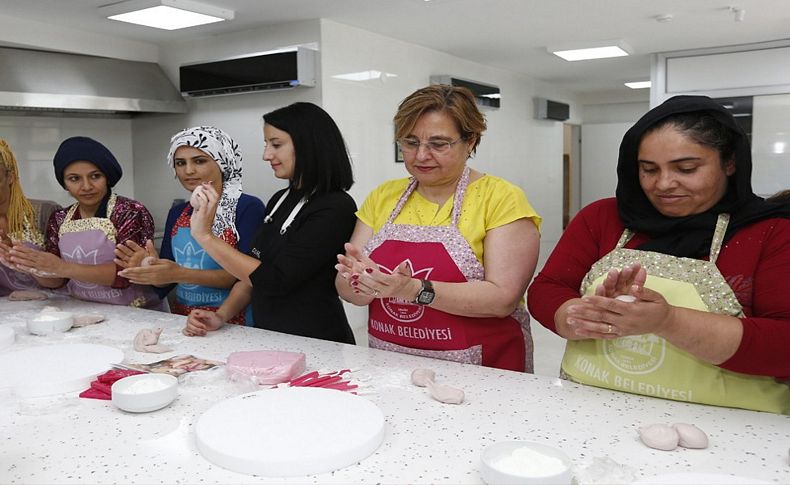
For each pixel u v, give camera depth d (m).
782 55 5.51
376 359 1.49
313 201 1.86
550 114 7.95
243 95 4.79
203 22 4.21
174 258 2.27
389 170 5.19
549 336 4.81
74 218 2.36
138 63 4.98
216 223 2.19
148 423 1.12
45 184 4.72
